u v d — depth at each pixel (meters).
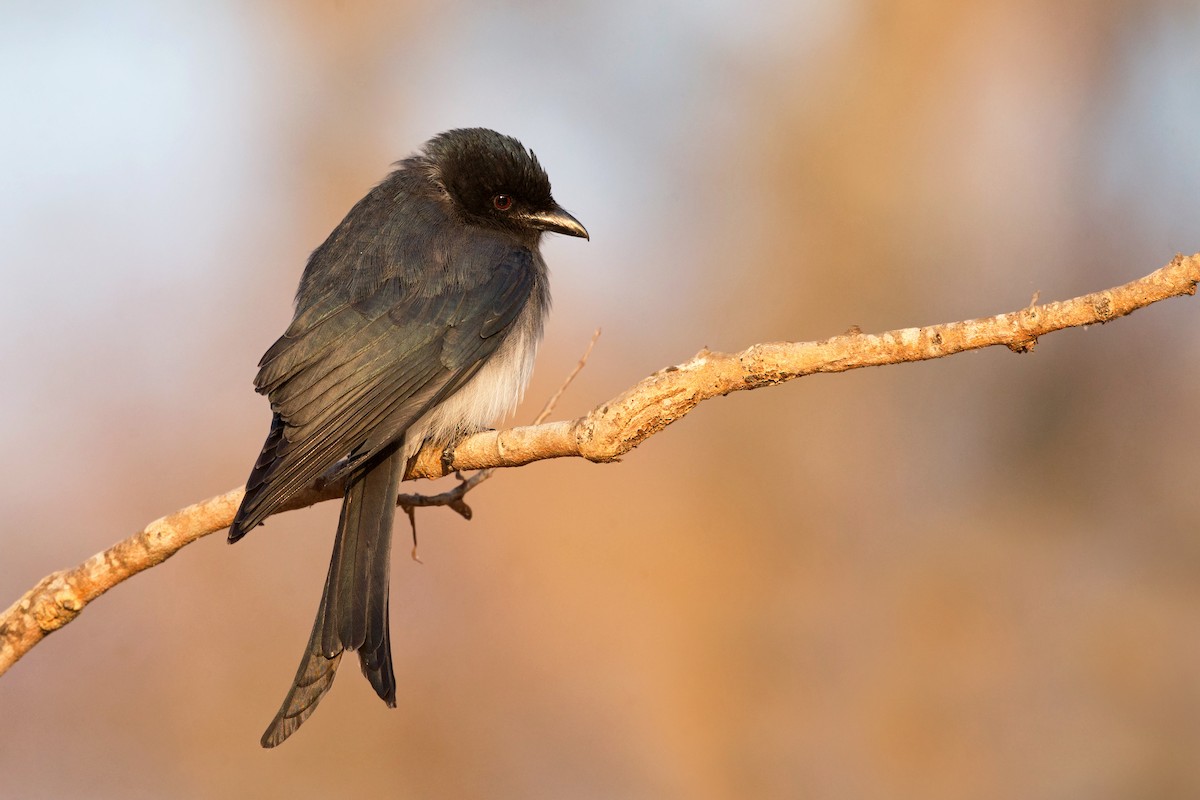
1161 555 14.98
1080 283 16.42
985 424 15.81
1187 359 15.41
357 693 13.10
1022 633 14.53
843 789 13.83
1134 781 13.34
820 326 16.59
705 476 15.45
